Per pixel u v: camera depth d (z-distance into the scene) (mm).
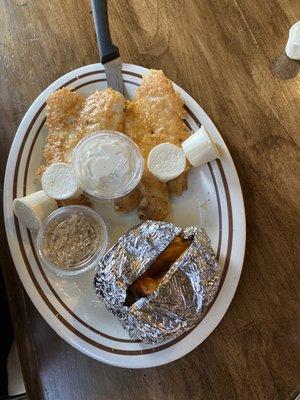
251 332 289
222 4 324
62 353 292
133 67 311
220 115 312
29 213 291
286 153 307
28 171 307
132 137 306
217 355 288
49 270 296
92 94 306
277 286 293
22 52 322
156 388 287
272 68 317
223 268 292
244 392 284
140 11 324
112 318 292
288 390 283
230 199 298
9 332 316
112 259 271
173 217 307
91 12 323
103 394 288
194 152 292
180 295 261
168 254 276
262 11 323
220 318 284
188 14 324
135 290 272
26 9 326
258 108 312
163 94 300
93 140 293
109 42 291
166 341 283
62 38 323
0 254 303
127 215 310
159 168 293
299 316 290
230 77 316
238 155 308
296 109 311
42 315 288
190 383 287
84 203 308
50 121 303
